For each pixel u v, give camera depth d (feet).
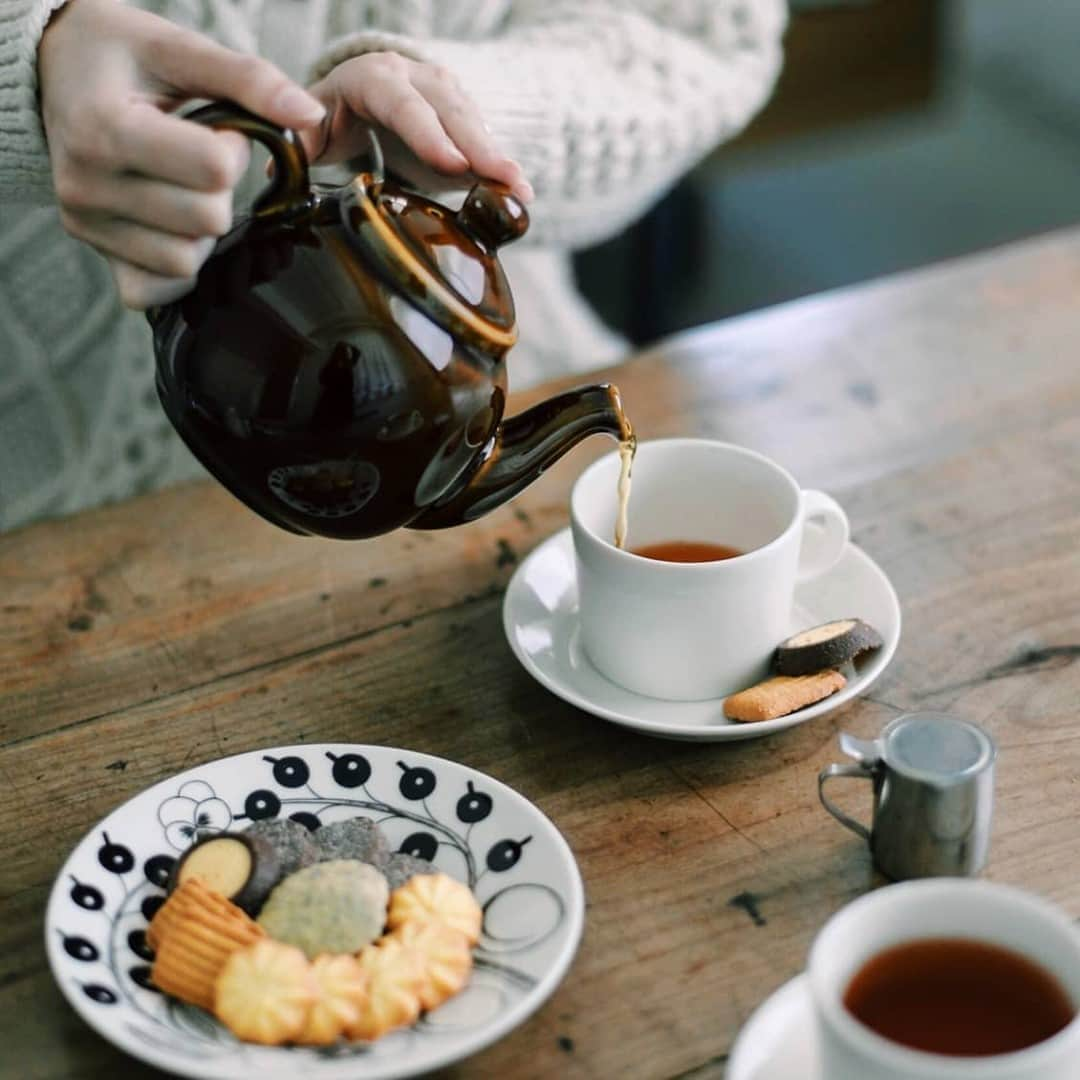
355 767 2.22
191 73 1.96
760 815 2.24
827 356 3.51
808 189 8.36
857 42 6.22
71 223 2.06
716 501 2.66
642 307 6.23
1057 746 2.34
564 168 3.34
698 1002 1.92
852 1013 1.67
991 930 1.70
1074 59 9.43
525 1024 1.90
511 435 2.23
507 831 2.08
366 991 1.81
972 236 7.80
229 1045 1.80
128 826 2.10
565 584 2.76
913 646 2.59
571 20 3.60
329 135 2.52
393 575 2.85
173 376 2.00
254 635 2.69
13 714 2.52
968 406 3.30
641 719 2.32
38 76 2.17
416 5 3.61
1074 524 2.89
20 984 1.99
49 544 2.96
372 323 1.90
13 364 3.81
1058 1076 1.52
